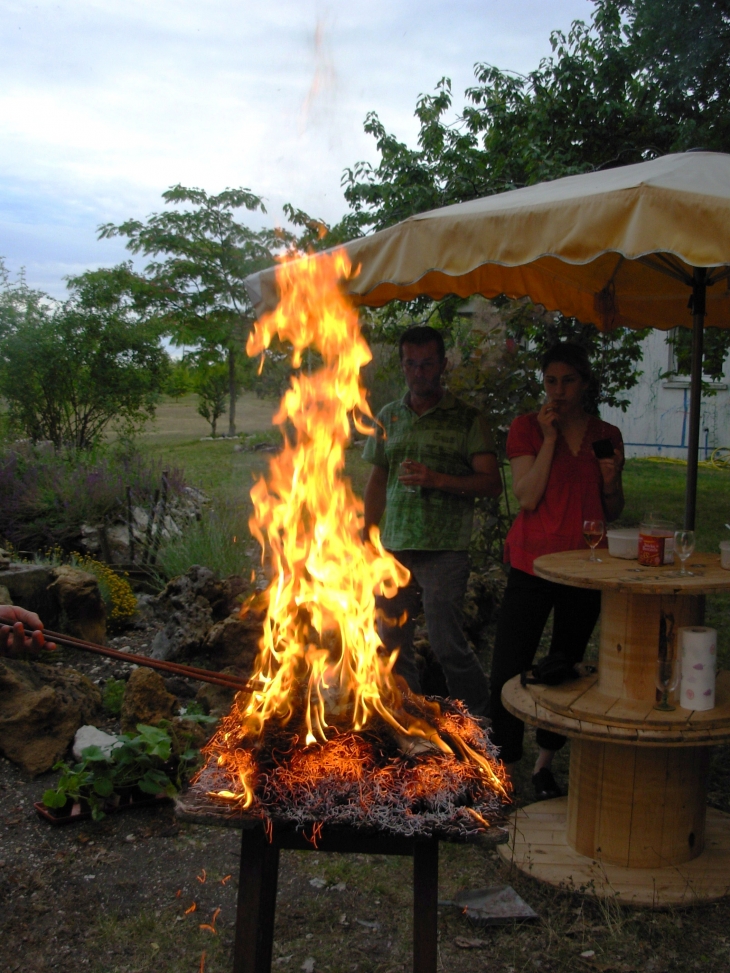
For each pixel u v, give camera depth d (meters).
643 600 2.93
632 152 6.62
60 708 3.65
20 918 2.69
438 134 6.45
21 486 6.81
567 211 2.60
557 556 3.23
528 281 4.41
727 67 6.73
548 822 3.34
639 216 2.44
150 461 8.41
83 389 9.96
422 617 5.03
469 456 3.76
